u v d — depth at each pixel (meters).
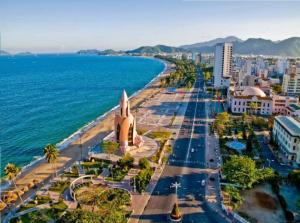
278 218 88.38
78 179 112.94
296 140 129.25
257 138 162.12
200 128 179.62
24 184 112.38
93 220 75.94
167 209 93.12
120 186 108.12
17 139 170.38
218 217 89.00
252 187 106.69
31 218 87.50
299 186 102.56
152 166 123.38
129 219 87.81
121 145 137.75
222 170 112.31
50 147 111.00
